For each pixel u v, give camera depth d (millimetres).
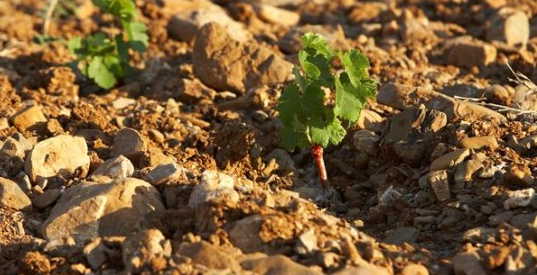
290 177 8336
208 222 6641
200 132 8922
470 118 8289
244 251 6445
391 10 12469
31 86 10688
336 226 6734
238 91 10070
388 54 11094
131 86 10547
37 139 8648
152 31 12039
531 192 7008
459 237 6926
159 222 6867
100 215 6965
